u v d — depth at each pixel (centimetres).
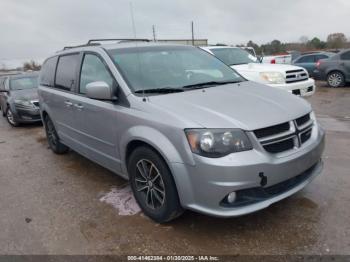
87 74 429
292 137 305
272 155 290
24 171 527
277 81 750
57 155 600
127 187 434
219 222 334
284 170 290
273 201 291
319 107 918
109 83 377
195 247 299
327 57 1487
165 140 299
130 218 354
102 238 321
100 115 388
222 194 275
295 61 1600
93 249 305
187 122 287
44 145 683
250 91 365
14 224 358
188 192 291
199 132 279
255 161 275
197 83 385
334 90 1253
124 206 381
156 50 424
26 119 902
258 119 292
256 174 276
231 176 271
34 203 406
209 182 277
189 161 283
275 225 323
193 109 304
